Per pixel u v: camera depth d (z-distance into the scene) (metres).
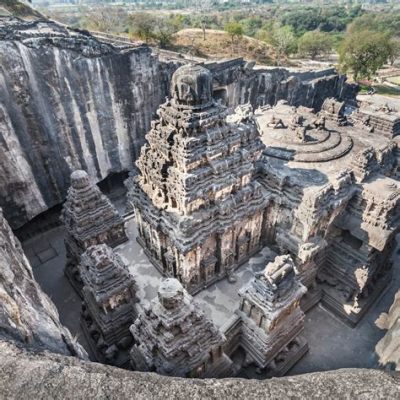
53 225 38.88
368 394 8.02
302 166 28.47
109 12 93.12
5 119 30.56
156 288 25.45
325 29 149.38
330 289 28.66
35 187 34.81
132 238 30.72
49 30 40.41
